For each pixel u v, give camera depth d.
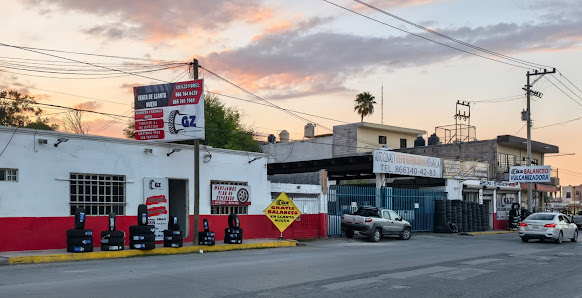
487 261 16.41
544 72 40.50
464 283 11.67
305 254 18.22
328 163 33.88
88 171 18.69
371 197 30.72
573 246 23.81
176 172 21.75
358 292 10.26
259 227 24.92
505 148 47.38
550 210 55.78
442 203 34.50
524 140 46.91
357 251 19.73
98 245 18.62
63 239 17.81
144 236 17.62
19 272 12.49
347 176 38.75
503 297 10.06
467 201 36.31
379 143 54.47
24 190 16.97
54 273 12.29
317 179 27.91
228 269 13.30
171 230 19.09
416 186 38.59
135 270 12.94
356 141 52.19
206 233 20.23
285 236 25.52
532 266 15.23
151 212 20.61
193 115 20.34
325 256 17.38
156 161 21.02
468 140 51.78
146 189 20.52
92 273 12.30
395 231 27.03
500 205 43.84
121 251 16.95
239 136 49.94
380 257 17.20
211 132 47.50
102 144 19.20
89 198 18.75
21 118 46.62
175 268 13.41
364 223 25.80
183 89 20.56
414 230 33.19
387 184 39.72
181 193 22.72
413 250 20.39
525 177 40.19
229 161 23.88
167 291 9.84
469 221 35.78
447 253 19.16
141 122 21.02
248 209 24.58
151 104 20.94
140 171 20.42
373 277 12.31
